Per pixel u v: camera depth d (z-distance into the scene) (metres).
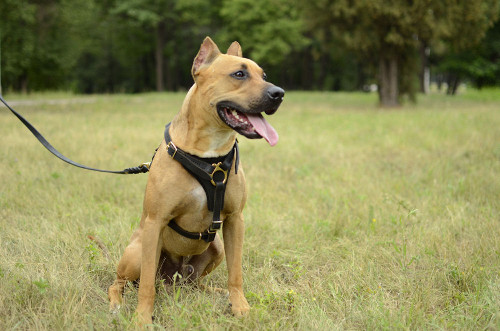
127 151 7.65
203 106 2.76
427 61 36.28
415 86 18.95
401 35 17.00
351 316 2.88
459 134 9.41
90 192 5.33
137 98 23.89
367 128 11.07
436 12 16.45
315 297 3.13
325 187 5.79
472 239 4.03
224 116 2.71
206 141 2.79
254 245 4.00
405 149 8.35
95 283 3.32
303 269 3.63
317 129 11.03
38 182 5.56
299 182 6.08
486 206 4.95
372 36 17.53
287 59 43.97
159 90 35.44
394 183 5.87
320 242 4.14
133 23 32.34
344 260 3.76
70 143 8.09
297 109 17.47
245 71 2.73
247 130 2.69
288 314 2.92
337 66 45.59
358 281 3.32
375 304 2.93
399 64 18.70
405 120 12.46
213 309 2.88
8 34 25.73
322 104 20.44
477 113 13.80
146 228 2.81
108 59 44.47
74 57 31.25
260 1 32.59
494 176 5.92
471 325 2.67
